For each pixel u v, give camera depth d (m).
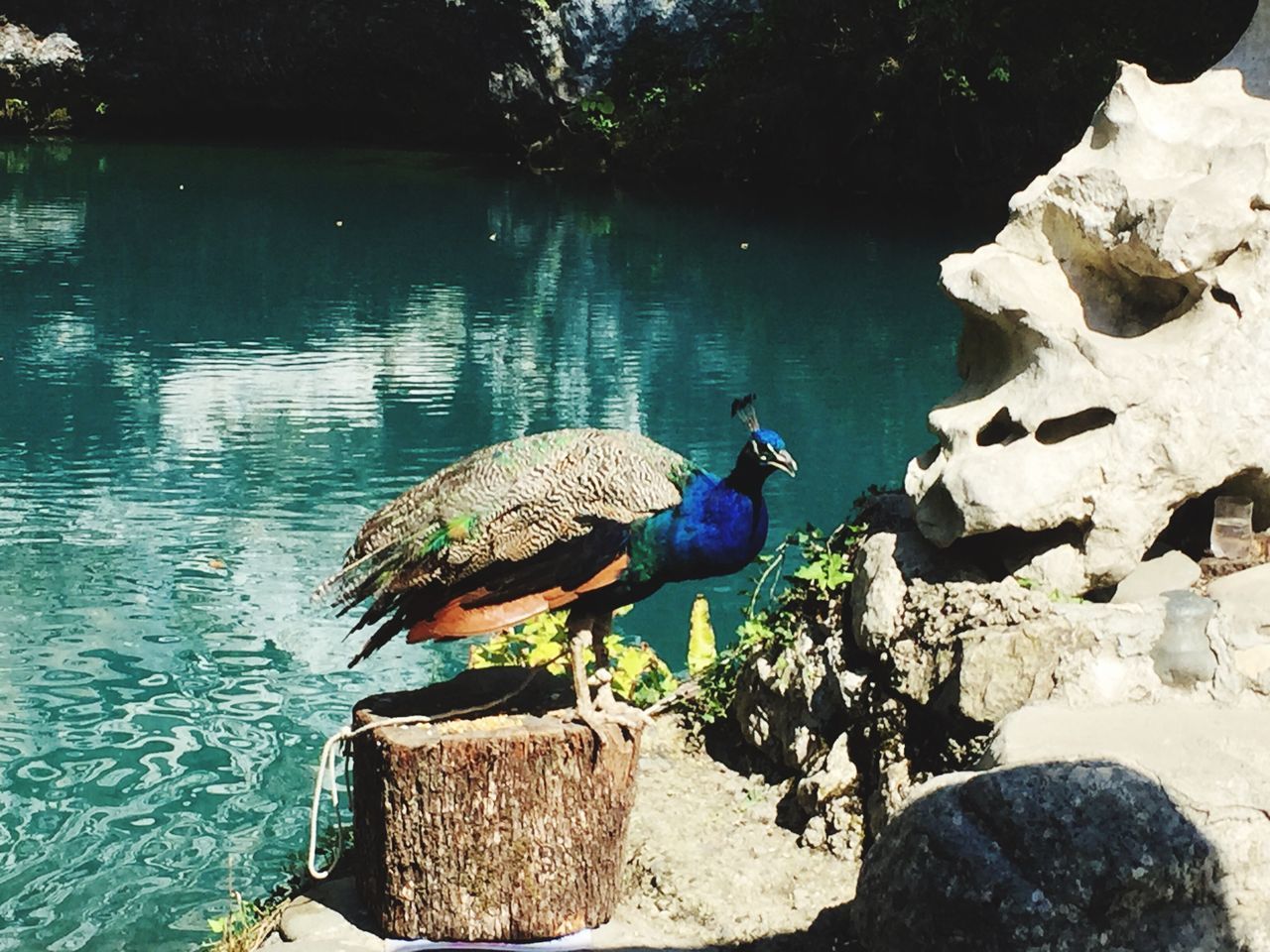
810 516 9.55
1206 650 4.59
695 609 6.20
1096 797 3.88
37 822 6.18
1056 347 5.08
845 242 18.33
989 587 4.86
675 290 16.00
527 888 4.56
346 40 25.64
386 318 14.82
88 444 11.10
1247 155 5.21
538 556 4.38
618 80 23.69
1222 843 3.86
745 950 4.57
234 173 22.98
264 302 15.38
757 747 5.52
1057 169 5.51
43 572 8.75
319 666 7.63
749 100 21.88
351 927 4.72
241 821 6.21
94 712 7.14
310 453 10.93
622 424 11.47
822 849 5.01
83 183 21.83
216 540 9.27
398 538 4.48
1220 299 5.14
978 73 20.12
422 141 26.22
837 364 13.24
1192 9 20.44
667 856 4.98
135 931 5.45
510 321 14.73
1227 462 5.04
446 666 7.63
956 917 3.88
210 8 26.17
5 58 26.48
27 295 15.52
